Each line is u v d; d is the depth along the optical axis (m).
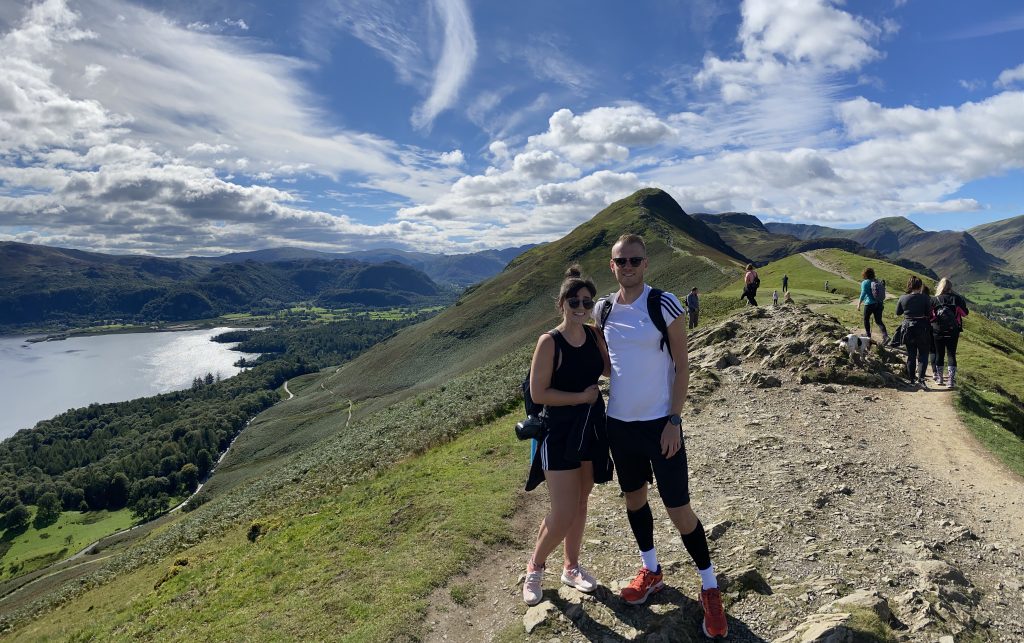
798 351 14.22
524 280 150.38
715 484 7.71
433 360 126.94
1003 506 6.79
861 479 7.59
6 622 20.89
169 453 115.06
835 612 4.11
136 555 22.08
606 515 6.94
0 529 97.69
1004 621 4.26
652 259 118.88
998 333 34.72
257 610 6.70
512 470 10.02
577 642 4.30
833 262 65.00
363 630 5.25
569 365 4.25
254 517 16.73
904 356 14.36
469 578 6.09
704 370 13.93
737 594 4.70
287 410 136.50
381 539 8.05
